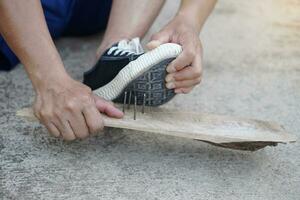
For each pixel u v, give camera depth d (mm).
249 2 2244
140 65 1140
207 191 1119
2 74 1549
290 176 1187
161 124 1156
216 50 1792
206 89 1541
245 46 1835
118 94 1211
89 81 1282
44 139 1264
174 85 1184
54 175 1143
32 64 1097
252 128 1168
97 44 1782
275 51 1811
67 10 1566
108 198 1081
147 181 1138
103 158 1204
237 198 1104
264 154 1256
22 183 1115
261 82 1602
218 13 2102
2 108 1383
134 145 1256
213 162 1213
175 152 1239
